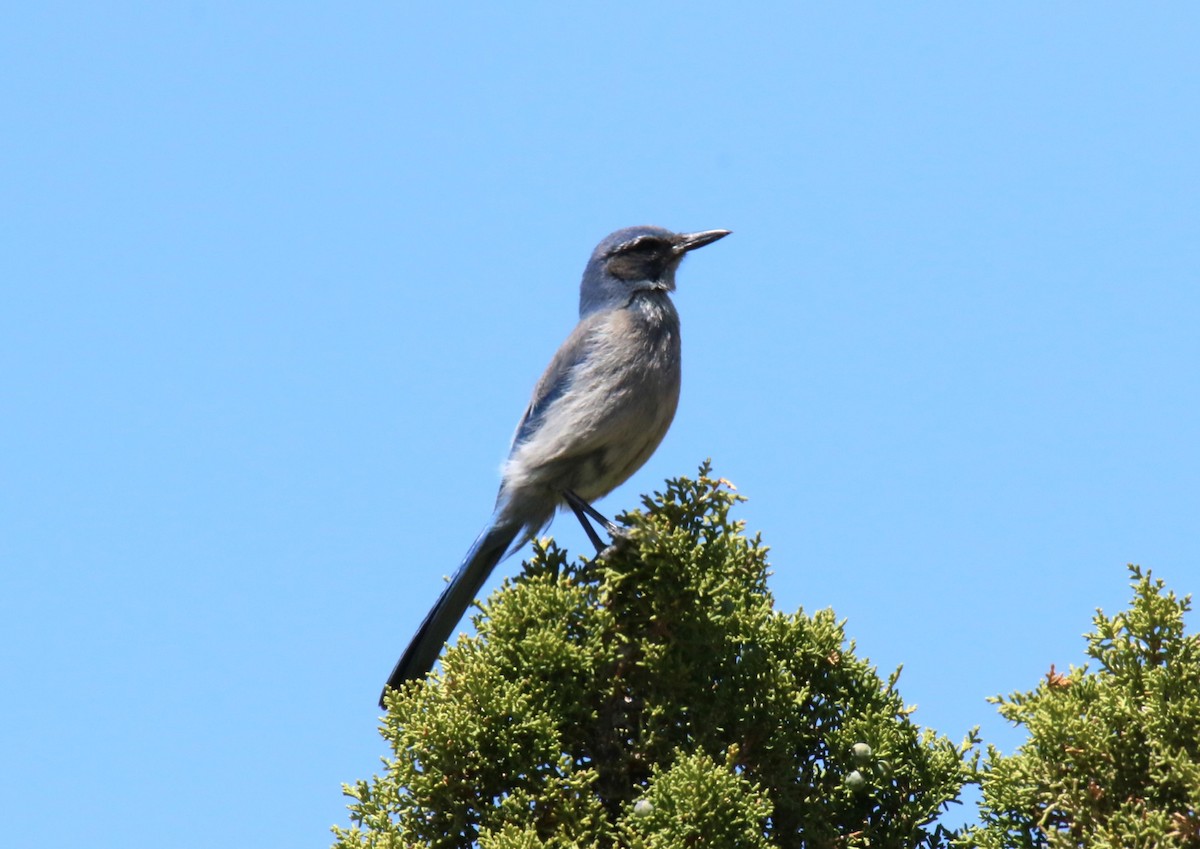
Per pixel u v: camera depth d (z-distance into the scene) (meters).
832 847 11.55
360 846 11.01
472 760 11.01
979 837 11.13
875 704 12.23
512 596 11.73
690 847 10.51
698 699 11.72
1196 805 10.10
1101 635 11.30
